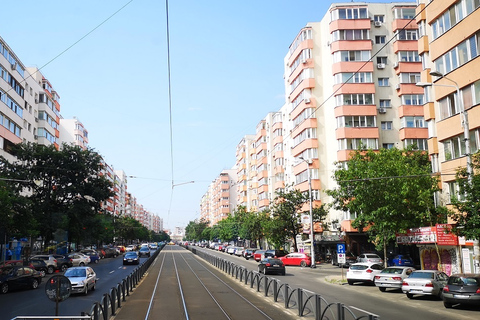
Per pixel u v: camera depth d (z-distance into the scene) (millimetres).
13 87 54906
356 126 51094
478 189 19391
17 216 35688
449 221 28719
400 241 33781
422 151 44188
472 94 26078
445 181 28719
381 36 53906
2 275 24781
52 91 74938
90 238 68312
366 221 33500
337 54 52344
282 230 54531
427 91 32656
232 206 148750
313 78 55969
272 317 15102
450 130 27953
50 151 49812
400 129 51375
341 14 52906
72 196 52281
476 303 17000
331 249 53219
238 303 18672
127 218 124312
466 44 26484
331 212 53938
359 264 28281
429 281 20375
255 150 95375
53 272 39969
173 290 24016
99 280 31500
